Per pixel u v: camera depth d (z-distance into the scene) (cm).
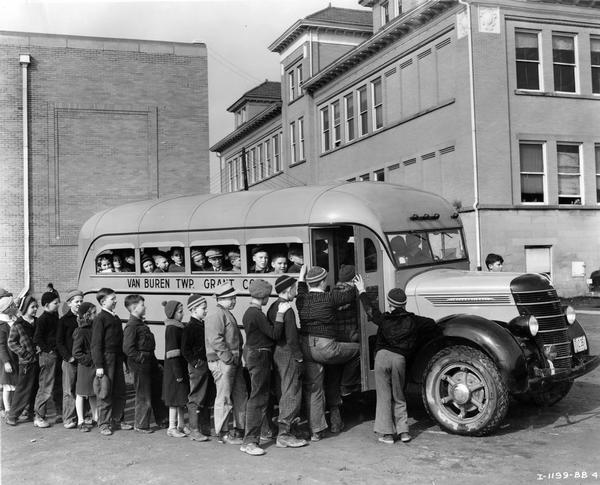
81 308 730
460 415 656
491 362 631
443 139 2234
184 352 670
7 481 551
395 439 649
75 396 748
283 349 633
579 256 2189
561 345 693
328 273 791
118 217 1073
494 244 2072
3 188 1892
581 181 2244
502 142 2106
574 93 2238
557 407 769
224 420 653
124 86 2022
